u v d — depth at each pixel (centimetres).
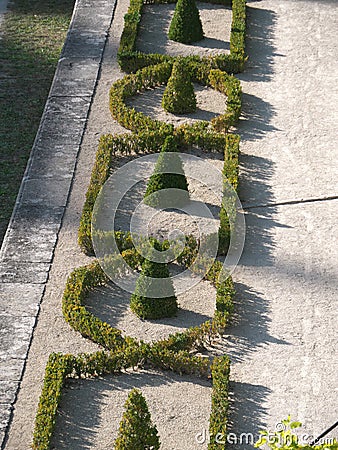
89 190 1079
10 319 903
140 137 1180
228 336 884
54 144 1195
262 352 863
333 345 871
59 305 924
